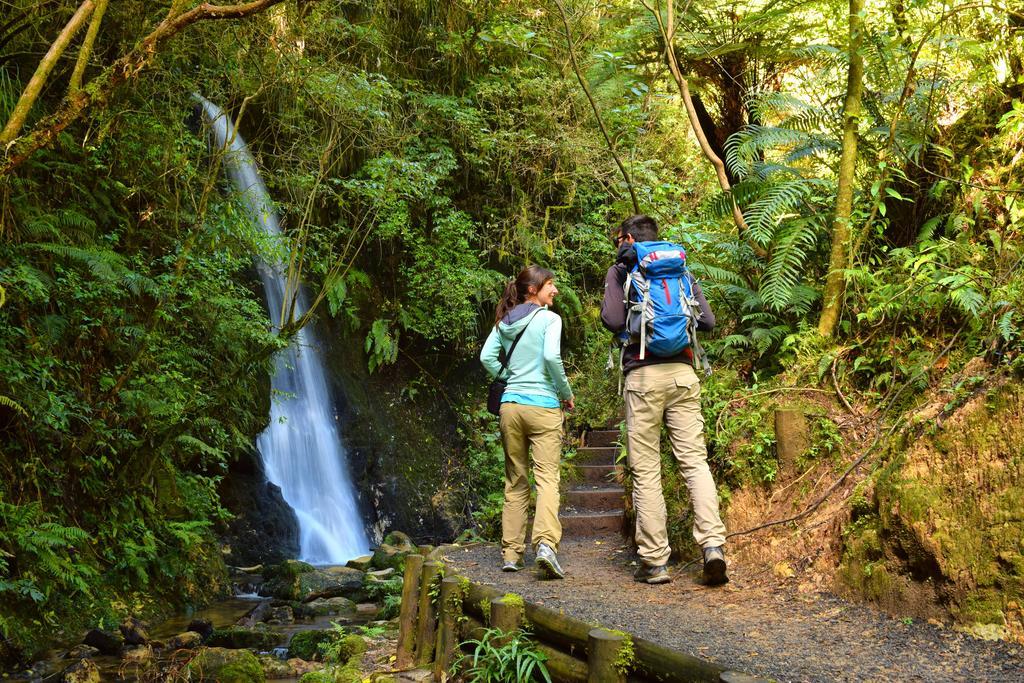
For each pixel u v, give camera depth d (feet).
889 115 19.49
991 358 12.89
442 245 39.75
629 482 19.93
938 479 11.67
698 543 14.07
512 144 39.55
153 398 25.12
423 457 41.88
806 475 14.93
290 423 37.86
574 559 18.21
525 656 11.51
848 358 16.85
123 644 20.43
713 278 20.21
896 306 16.10
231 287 29.73
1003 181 16.48
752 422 16.42
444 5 40.04
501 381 16.56
